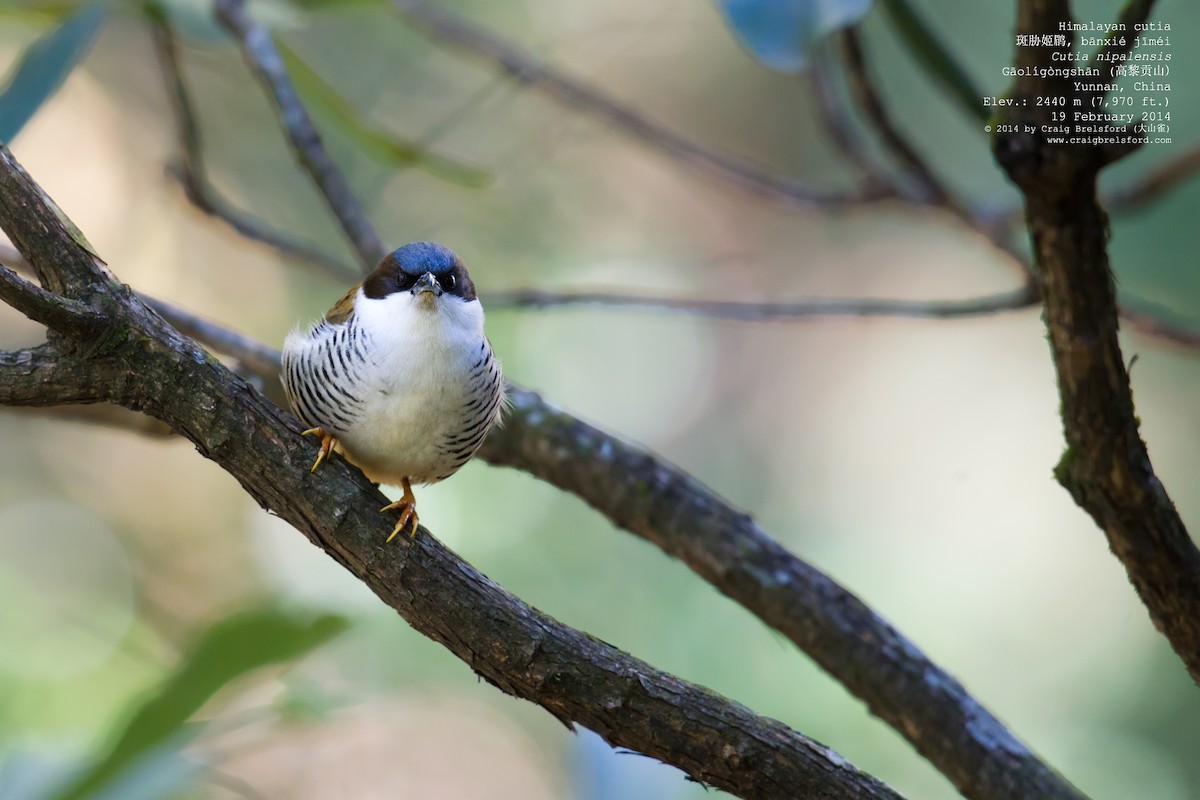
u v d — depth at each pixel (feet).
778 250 56.49
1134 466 15.92
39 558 44.86
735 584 23.31
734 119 55.21
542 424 24.13
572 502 41.63
